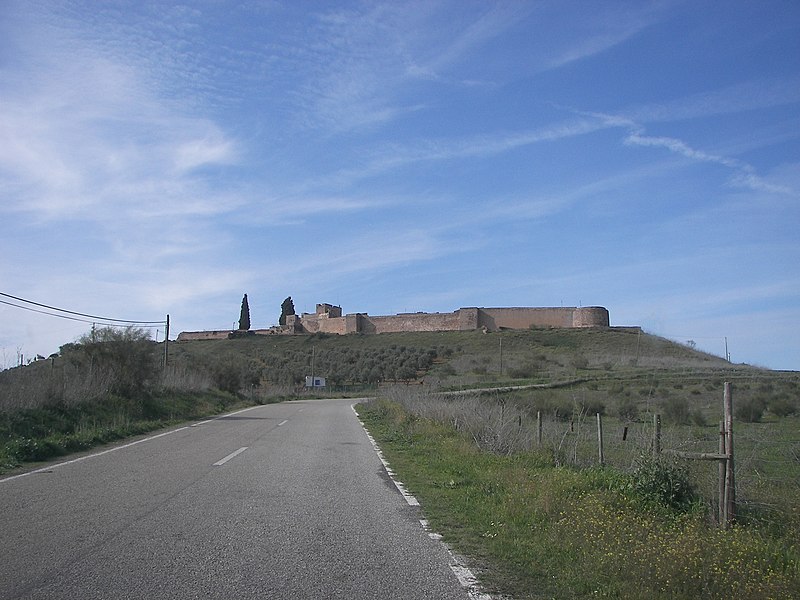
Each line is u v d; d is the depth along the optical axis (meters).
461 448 15.21
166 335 43.72
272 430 21.89
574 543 7.06
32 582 5.58
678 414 23.36
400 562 6.44
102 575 5.79
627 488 9.05
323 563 6.34
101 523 7.79
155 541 6.98
